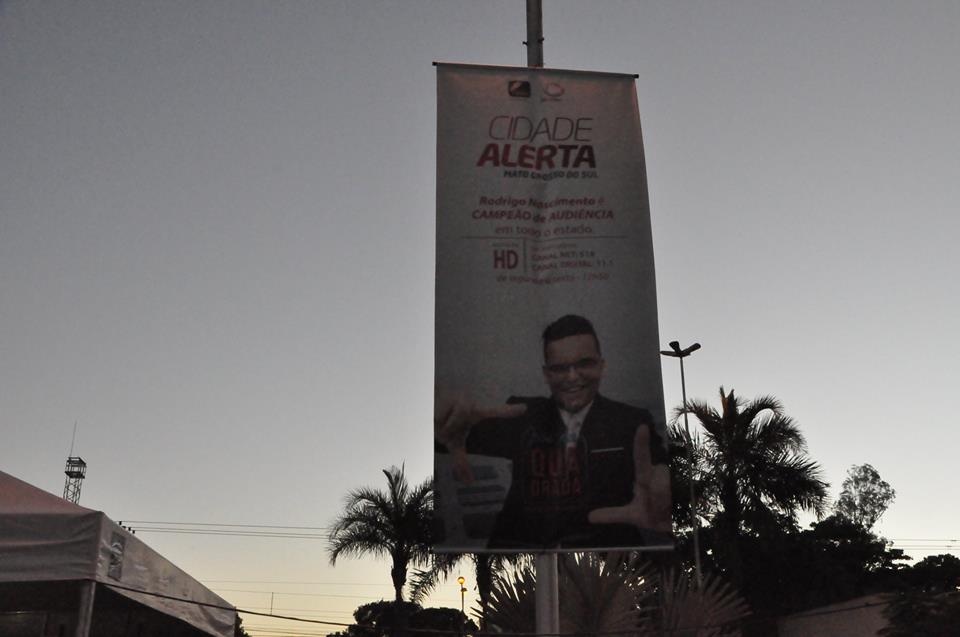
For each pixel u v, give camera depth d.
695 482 31.89
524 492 9.07
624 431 9.27
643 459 9.19
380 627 9.13
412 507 33.38
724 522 31.41
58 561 7.26
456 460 9.12
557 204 9.86
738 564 30.34
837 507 54.62
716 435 32.25
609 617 9.97
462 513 9.00
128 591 8.43
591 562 10.27
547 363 9.41
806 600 30.92
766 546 31.16
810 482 31.30
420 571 32.44
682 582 10.76
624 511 9.05
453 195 9.77
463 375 9.32
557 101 10.17
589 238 9.77
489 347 9.41
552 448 9.19
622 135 10.14
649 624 10.52
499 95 10.13
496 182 9.86
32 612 11.27
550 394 9.33
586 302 9.59
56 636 11.29
